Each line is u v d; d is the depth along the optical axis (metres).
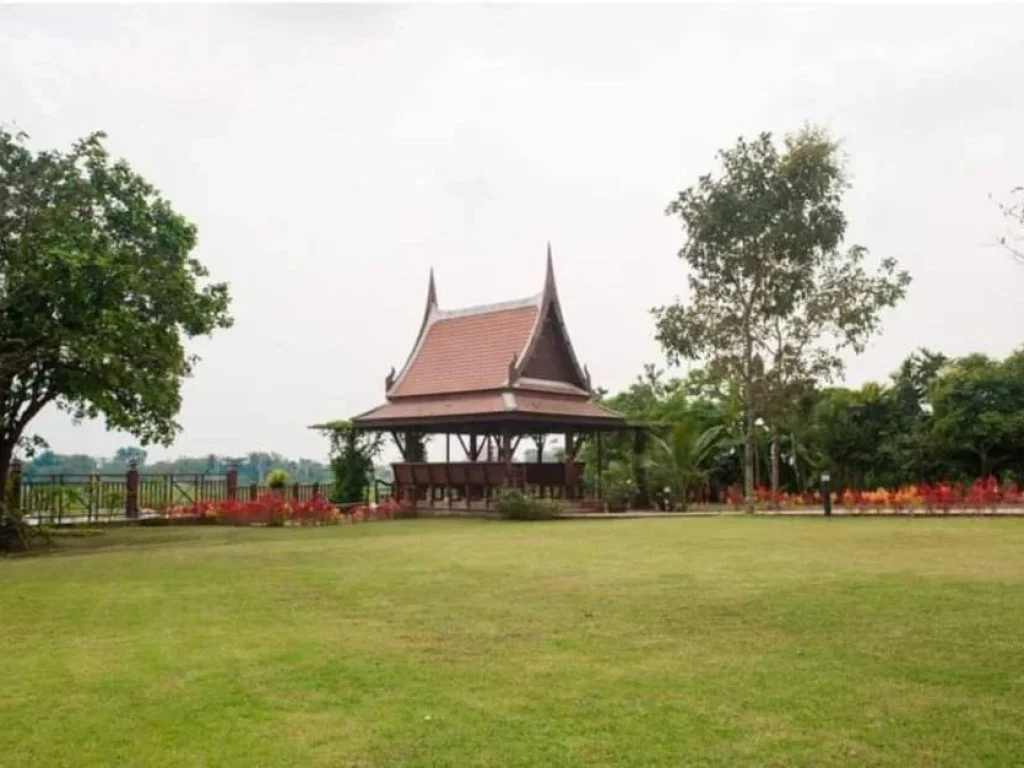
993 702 4.68
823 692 4.90
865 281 27.09
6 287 15.47
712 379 31.69
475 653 5.96
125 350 16.03
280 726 4.42
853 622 6.80
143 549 14.70
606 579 9.48
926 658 5.64
